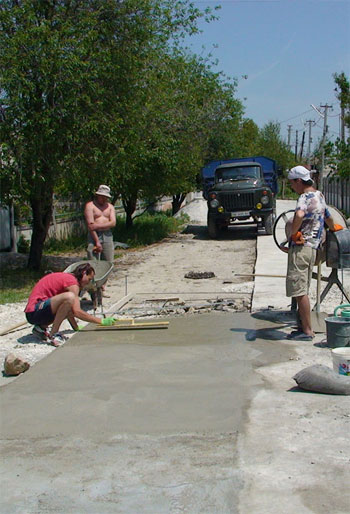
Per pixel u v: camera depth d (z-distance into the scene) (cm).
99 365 596
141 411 464
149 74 1302
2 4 1089
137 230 2141
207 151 2945
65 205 2083
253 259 1480
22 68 1038
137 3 1154
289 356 595
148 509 326
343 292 744
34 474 371
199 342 665
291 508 320
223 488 342
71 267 827
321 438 403
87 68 1074
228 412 454
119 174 1277
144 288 1101
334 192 3716
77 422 448
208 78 2217
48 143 1072
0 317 880
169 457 384
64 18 1130
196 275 1196
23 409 482
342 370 505
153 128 1448
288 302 873
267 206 1962
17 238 1734
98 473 368
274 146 6431
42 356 669
